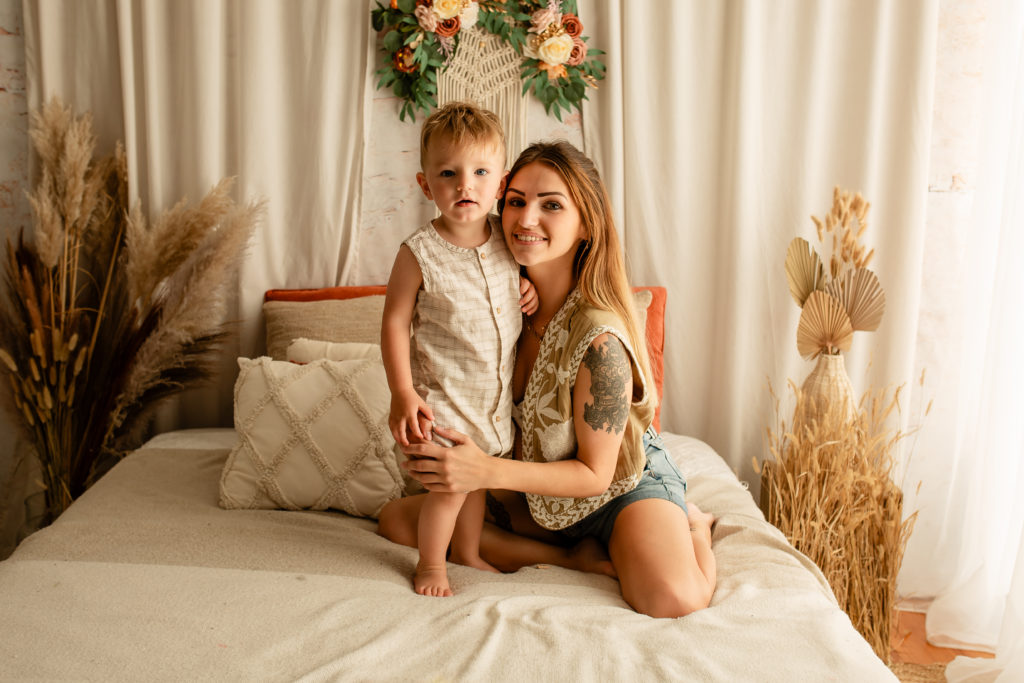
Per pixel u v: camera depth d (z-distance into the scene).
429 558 1.64
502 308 1.67
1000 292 2.38
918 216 2.64
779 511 2.41
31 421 2.50
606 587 1.68
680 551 1.63
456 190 1.55
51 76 2.70
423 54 2.61
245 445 2.08
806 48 2.62
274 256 2.81
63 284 2.53
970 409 2.66
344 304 2.63
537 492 1.58
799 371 2.80
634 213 2.77
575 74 2.65
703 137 2.72
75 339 2.43
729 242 2.72
